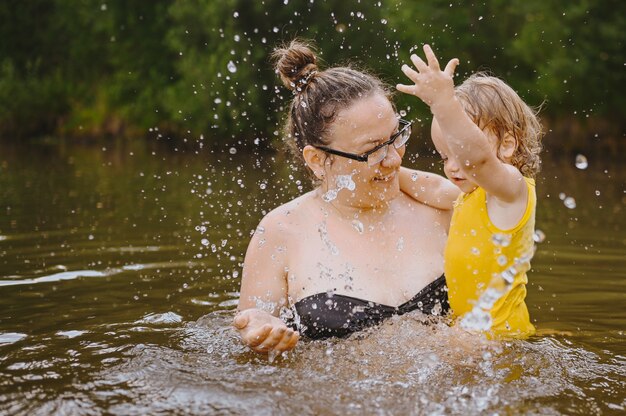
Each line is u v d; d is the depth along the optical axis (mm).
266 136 15977
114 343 2715
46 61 22031
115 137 20266
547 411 2021
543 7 14562
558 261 4527
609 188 9164
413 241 2924
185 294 3617
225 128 16094
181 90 17516
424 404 2053
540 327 3057
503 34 14984
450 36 15016
